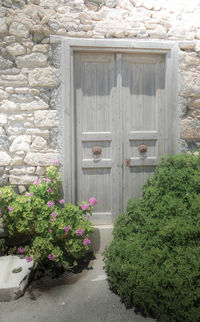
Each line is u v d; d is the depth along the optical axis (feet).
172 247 7.43
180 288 6.46
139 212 8.61
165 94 10.25
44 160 9.55
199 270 6.84
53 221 8.53
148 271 6.97
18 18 9.15
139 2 9.78
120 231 8.71
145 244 7.86
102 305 7.23
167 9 10.00
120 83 10.07
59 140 9.64
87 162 10.14
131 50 9.87
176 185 8.61
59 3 9.35
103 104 10.15
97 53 9.93
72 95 9.64
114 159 10.28
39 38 9.35
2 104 9.25
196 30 10.18
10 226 8.89
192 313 6.18
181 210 8.09
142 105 10.37
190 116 10.31
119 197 10.32
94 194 10.31
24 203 8.82
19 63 9.27
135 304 7.17
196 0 10.18
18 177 9.49
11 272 7.96
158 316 6.66
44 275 8.54
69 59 9.48
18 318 6.76
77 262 9.32
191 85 10.11
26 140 9.46
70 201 9.80
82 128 10.09
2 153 9.36
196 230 7.45
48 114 9.47
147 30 9.92
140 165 10.43
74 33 9.50
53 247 8.61
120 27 9.75
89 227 8.95
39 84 9.38
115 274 7.61
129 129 10.35
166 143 10.31
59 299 7.48
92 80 10.03
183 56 10.02
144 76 10.30
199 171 9.02
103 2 9.62
